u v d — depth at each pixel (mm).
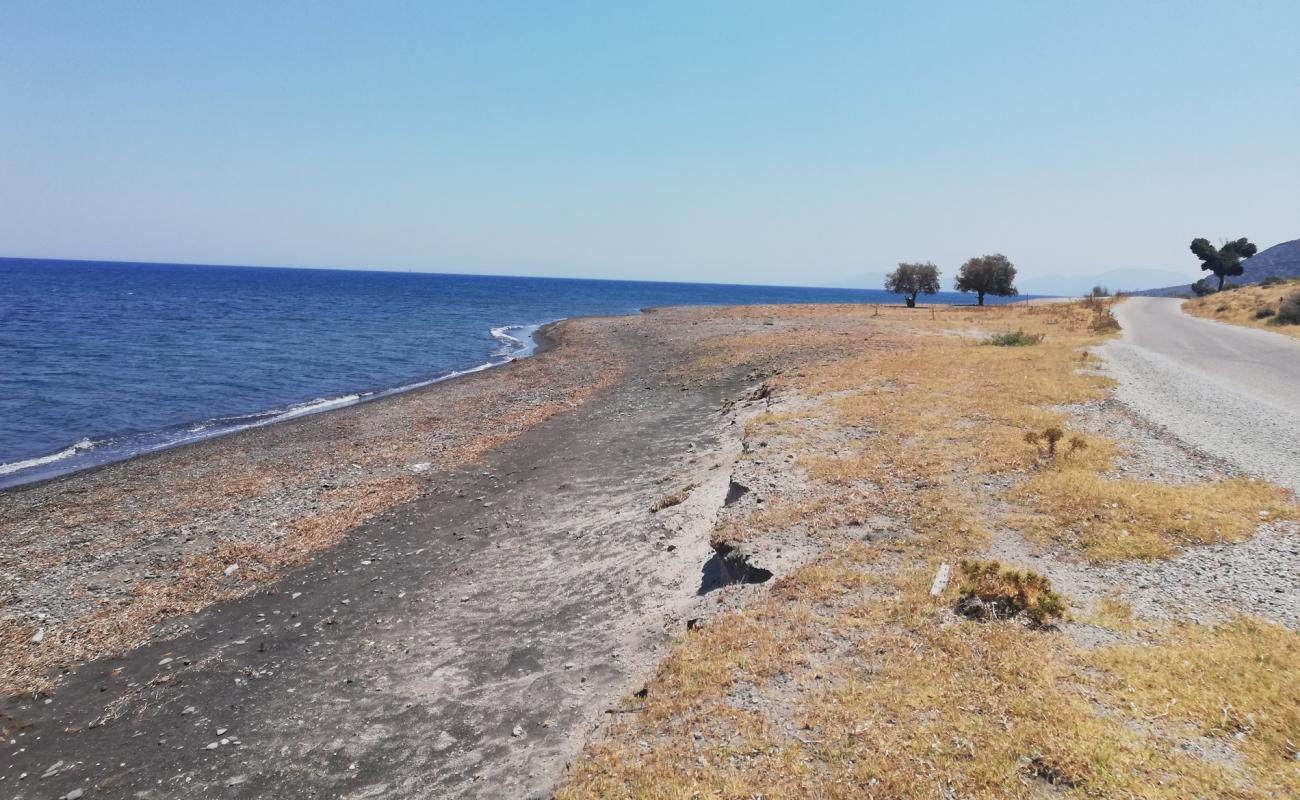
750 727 7238
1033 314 59719
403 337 72375
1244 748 6078
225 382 42312
